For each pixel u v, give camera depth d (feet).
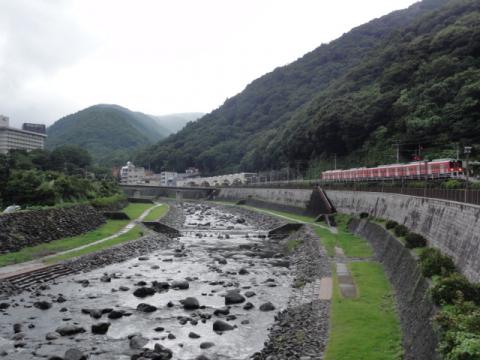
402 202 169.68
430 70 324.19
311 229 237.66
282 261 179.11
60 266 149.79
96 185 368.89
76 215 226.79
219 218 369.91
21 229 169.99
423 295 76.84
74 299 118.42
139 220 283.38
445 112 281.95
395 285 110.11
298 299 112.27
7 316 102.58
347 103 388.16
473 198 91.91
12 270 137.69
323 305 100.73
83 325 97.09
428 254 93.35
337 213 279.28
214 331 93.35
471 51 316.19
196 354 81.20
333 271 134.51
